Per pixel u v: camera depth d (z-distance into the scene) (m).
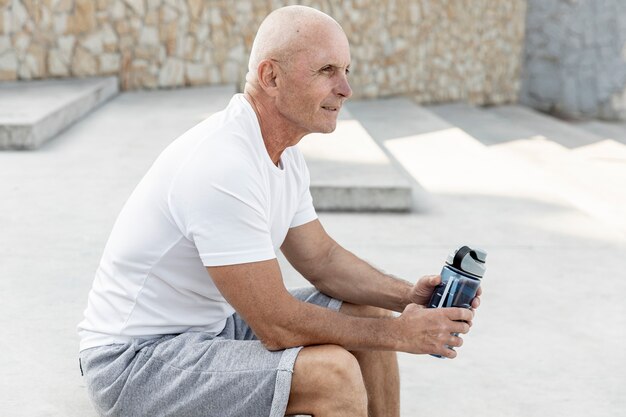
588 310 3.58
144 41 7.56
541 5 10.59
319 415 1.87
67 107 6.11
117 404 1.97
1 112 5.73
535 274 3.99
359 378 1.86
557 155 7.90
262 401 1.87
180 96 7.35
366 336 1.93
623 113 10.54
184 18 7.63
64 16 7.25
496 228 4.67
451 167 5.98
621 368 3.06
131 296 1.99
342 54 1.95
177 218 1.91
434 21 9.33
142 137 5.85
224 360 1.90
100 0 7.35
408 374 2.99
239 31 7.80
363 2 8.52
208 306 2.05
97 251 3.73
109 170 5.03
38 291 3.23
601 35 10.47
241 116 1.96
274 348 1.91
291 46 1.91
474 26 9.94
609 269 4.09
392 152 6.37
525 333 3.34
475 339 3.28
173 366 1.93
